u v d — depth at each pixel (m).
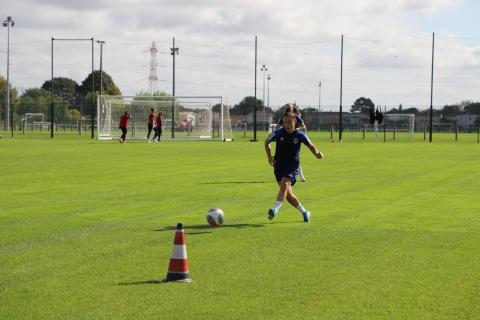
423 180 19.88
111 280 7.79
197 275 8.03
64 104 91.06
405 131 86.69
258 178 20.06
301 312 6.61
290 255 9.16
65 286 7.54
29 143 44.94
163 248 9.63
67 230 11.10
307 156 31.94
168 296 7.14
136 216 12.64
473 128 86.12
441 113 86.88
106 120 57.38
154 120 51.59
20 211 13.26
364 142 51.94
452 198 15.53
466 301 6.98
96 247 9.70
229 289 7.42
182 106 61.41
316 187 17.91
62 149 36.91
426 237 10.55
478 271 8.26
